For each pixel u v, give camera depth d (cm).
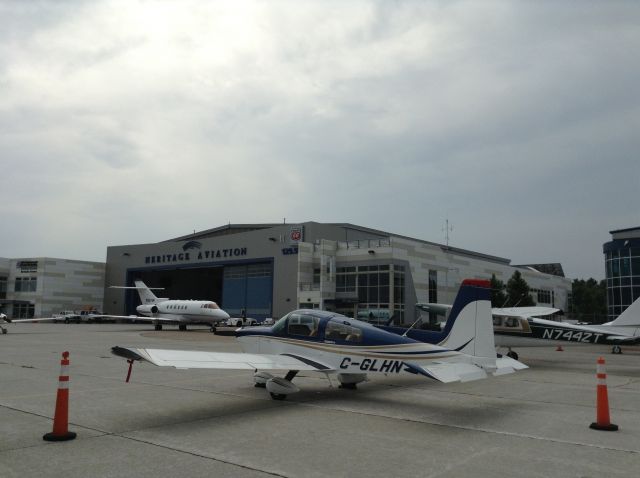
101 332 3859
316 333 1053
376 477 513
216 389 1089
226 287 6112
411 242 4931
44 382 1152
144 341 2752
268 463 557
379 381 1277
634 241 4500
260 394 1034
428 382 1273
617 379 1393
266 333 1133
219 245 6188
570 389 1179
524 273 6706
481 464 561
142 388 1090
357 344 995
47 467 533
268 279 5741
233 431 708
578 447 637
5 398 940
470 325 978
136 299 7356
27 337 3019
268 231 5706
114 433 687
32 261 7088
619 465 561
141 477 505
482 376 870
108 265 7594
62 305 7138
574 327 1859
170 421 769
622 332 1831
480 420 805
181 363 815
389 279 4681
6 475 507
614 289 4659
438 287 5225
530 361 2025
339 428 736
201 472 523
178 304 4412
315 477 512
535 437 689
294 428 732
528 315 1966
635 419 821
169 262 6781
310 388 1137
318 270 5303
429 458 582
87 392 1025
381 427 745
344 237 5938
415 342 957
